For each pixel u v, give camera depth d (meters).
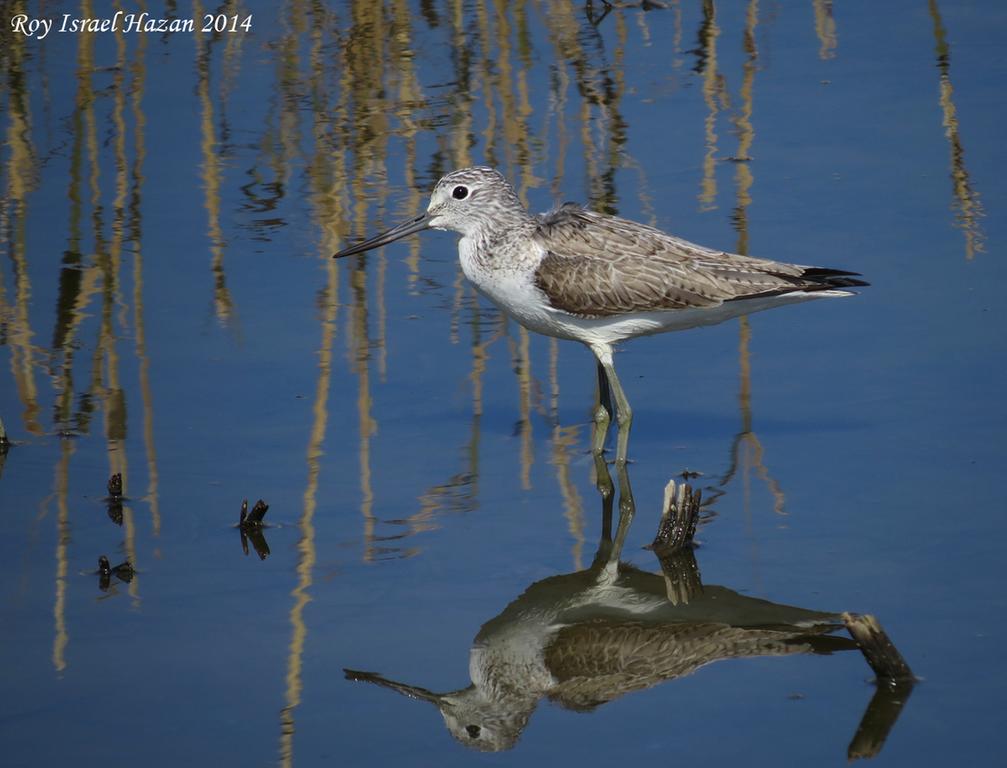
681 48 21.09
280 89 20.23
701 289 12.34
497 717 9.14
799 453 12.30
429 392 13.73
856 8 22.17
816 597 10.19
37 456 12.50
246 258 16.11
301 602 10.41
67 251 16.28
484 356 14.44
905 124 18.34
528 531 11.41
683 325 12.72
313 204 17.23
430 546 11.18
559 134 18.59
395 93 20.05
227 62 21.03
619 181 17.19
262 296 15.39
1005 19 21.41
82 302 15.27
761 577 10.51
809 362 13.89
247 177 17.91
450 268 16.17
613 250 12.58
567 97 19.69
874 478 11.77
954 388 13.10
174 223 16.89
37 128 19.14
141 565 10.89
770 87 19.66
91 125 19.22
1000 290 14.59
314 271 15.89
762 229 15.89
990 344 13.73
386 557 11.02
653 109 19.19
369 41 21.62
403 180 17.69
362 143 18.67
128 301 15.33
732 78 20.00
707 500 11.70
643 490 12.02
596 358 13.69
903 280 14.90
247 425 13.06
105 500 11.83
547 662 9.77
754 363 14.00
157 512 11.65
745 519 11.35
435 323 15.01
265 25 22.22
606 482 12.15
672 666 9.61
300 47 21.47
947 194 16.56
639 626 10.14
